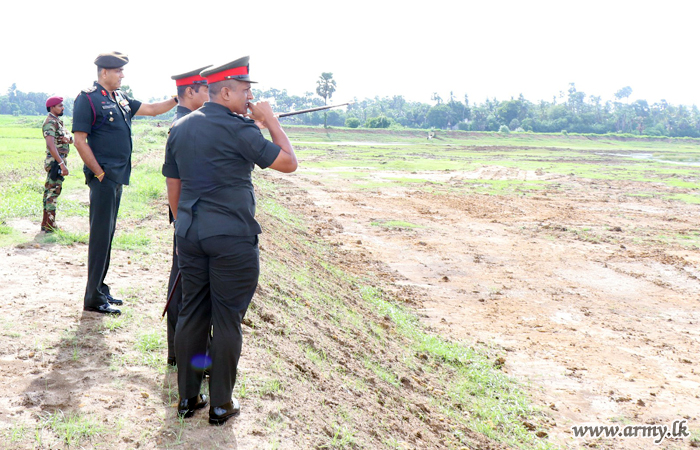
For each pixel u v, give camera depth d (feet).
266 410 11.59
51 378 11.60
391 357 22.98
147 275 19.57
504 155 220.02
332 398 14.26
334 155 178.40
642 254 52.95
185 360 10.59
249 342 14.93
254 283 10.56
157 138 121.60
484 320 33.50
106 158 14.62
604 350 29.81
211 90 10.32
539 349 29.32
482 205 80.12
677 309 37.83
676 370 27.68
